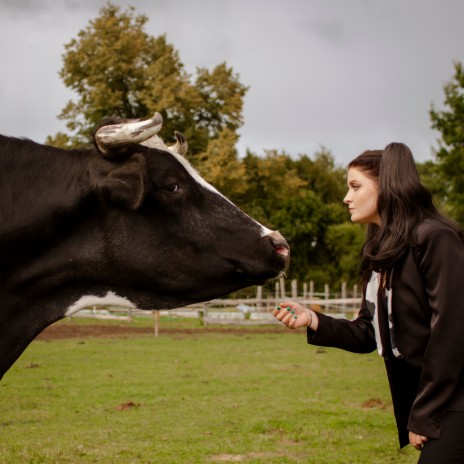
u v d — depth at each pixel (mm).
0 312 3883
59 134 39906
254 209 49406
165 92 39000
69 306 3973
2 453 7258
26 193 3895
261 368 14344
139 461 7086
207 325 27375
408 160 3461
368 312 3904
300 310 3842
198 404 10102
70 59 40719
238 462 7105
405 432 3578
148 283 3920
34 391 11016
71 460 7078
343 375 13367
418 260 3289
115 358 15672
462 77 35844
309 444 7898
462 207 35062
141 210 3857
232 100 43500
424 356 3182
